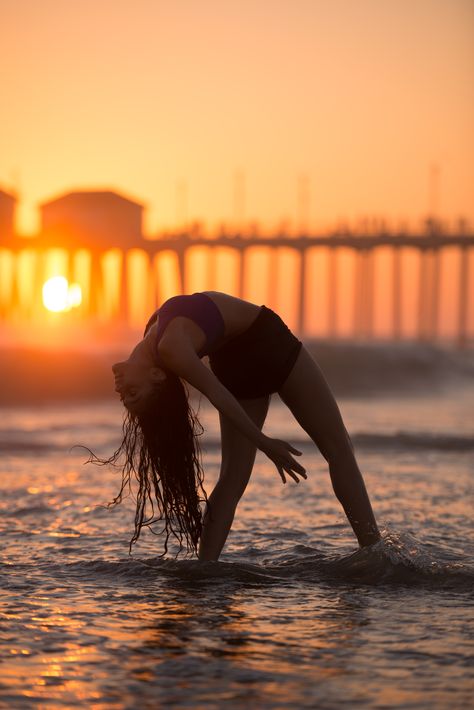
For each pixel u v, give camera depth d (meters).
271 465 11.95
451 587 4.84
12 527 6.79
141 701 2.99
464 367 61.22
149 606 4.36
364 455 13.53
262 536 6.43
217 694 3.06
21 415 24.77
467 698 3.04
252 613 4.23
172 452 5.19
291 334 5.37
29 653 3.52
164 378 5.06
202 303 5.10
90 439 16.23
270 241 91.19
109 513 7.54
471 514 7.64
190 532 5.34
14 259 101.94
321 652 3.56
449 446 14.96
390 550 5.35
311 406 5.36
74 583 4.89
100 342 68.94
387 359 57.75
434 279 91.44
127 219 97.19
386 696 3.05
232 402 4.90
